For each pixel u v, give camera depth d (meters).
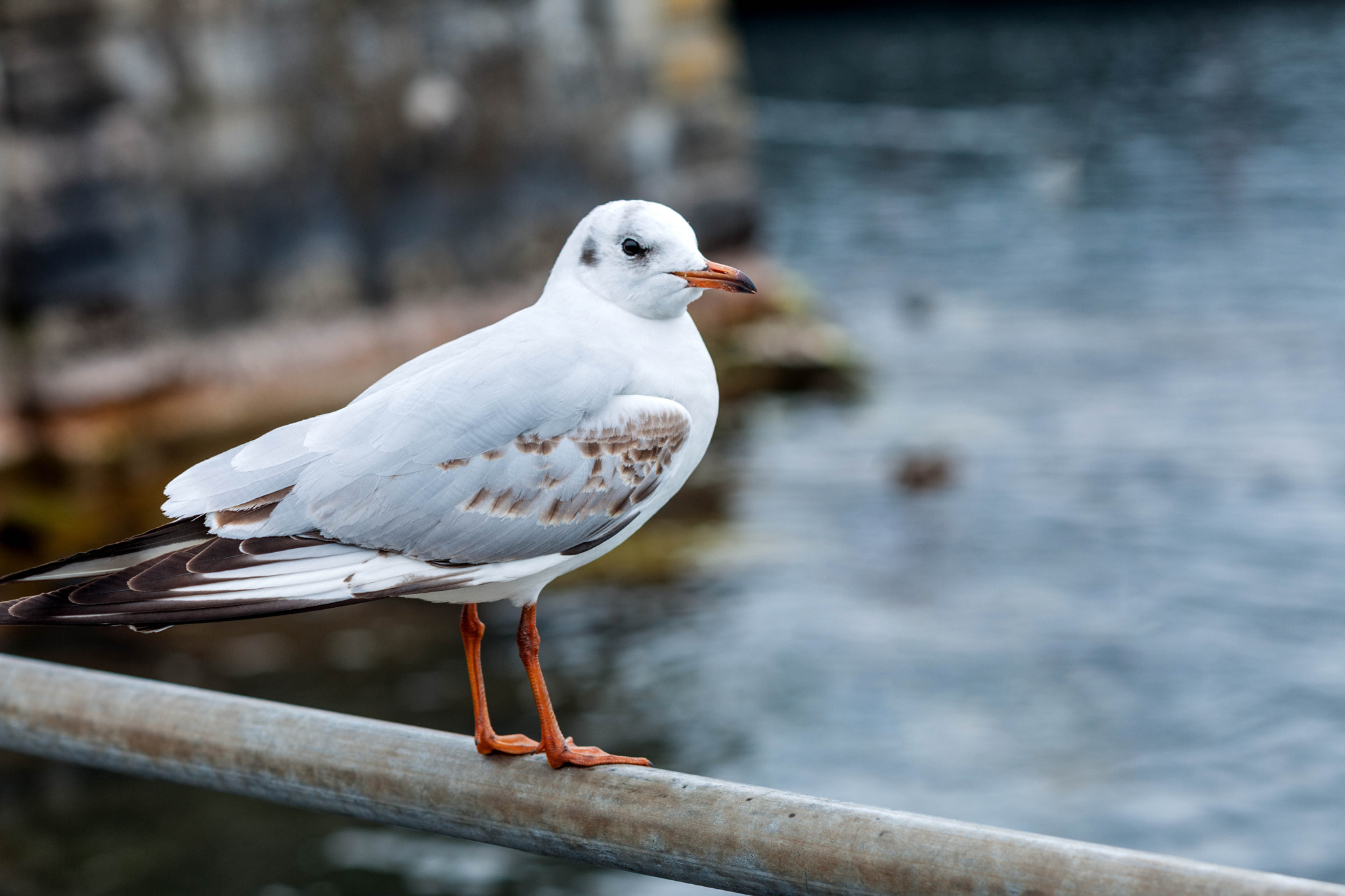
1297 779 9.33
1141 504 14.12
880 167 34.34
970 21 60.59
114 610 2.85
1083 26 56.09
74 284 14.06
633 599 12.50
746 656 11.32
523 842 2.99
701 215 20.17
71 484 13.97
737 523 14.14
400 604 12.63
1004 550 13.19
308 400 15.88
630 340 3.57
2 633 11.93
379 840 9.27
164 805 9.68
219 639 12.02
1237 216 27.34
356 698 11.02
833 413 17.97
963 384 18.81
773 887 2.70
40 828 9.38
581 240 3.62
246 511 3.17
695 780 2.83
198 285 15.01
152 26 14.49
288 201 15.71
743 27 63.31
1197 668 10.82
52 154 13.87
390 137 16.58
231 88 15.14
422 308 17.03
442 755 3.06
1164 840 8.75
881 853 2.55
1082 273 24.30
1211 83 41.78
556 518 3.40
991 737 9.97
